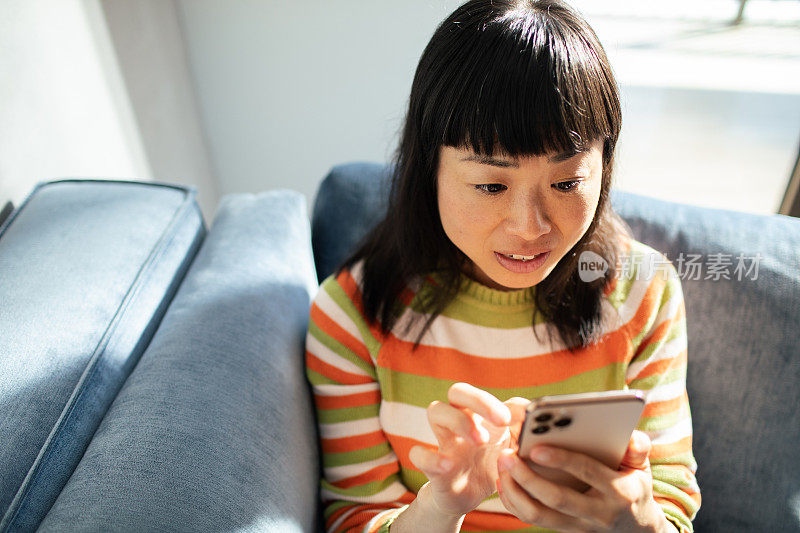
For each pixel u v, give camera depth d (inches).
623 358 25.2
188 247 29.8
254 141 59.3
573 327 24.5
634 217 31.4
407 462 25.8
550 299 24.4
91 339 22.2
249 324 24.4
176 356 22.3
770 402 28.0
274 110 57.4
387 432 25.8
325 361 25.7
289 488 21.1
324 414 26.3
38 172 31.4
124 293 24.4
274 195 34.6
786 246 29.0
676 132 97.9
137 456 18.6
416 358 25.3
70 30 34.9
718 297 29.0
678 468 24.8
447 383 25.2
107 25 39.4
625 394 15.6
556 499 17.3
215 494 18.4
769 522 27.8
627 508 18.1
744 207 82.3
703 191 85.0
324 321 25.8
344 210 34.0
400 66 54.2
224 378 21.9
